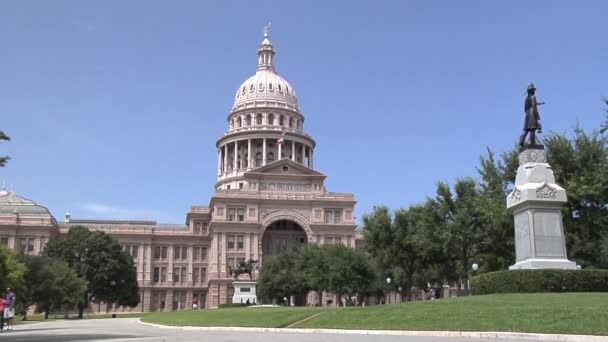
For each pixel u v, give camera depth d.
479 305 32.19
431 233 67.25
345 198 147.38
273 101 186.88
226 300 137.75
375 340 24.72
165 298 155.12
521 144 41.78
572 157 54.62
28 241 144.50
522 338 24.80
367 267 101.38
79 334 34.16
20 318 88.25
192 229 159.50
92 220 168.62
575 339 23.59
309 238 144.12
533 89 41.66
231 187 174.12
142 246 156.62
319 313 38.50
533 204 38.97
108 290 117.38
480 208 59.34
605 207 54.31
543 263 38.09
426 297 121.38
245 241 141.88
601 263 66.62
